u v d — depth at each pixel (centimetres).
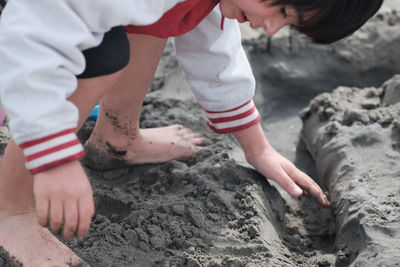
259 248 153
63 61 112
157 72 245
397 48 257
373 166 181
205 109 177
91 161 192
